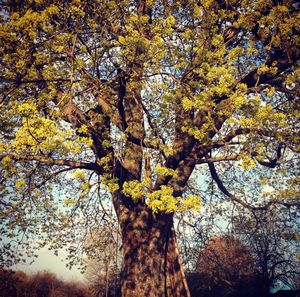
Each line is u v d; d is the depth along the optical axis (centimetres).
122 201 1381
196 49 1172
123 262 1386
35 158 1229
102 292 3180
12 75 1136
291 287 2761
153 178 1466
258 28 1270
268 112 1045
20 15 1191
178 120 1256
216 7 1313
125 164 1391
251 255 2733
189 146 1356
